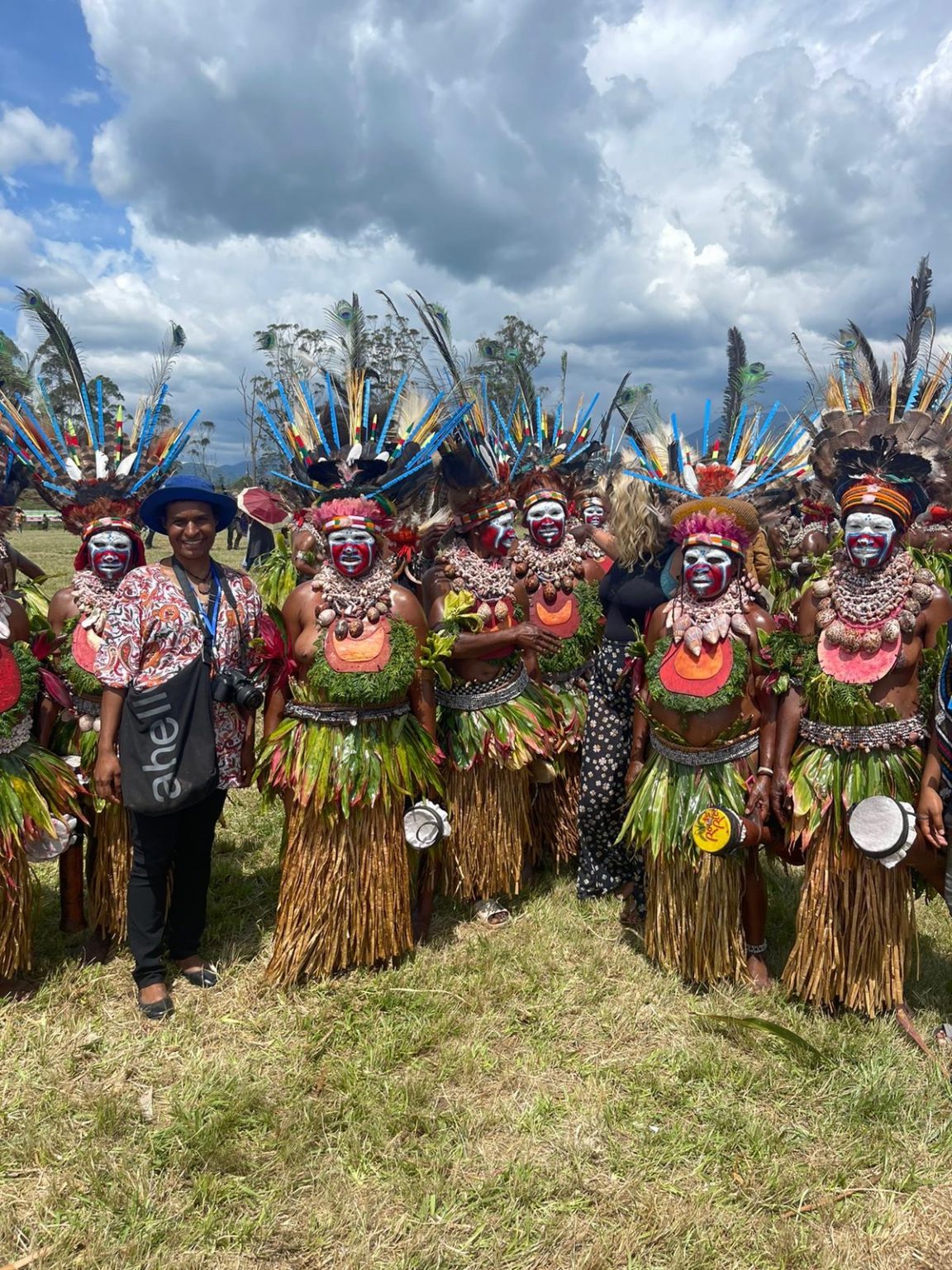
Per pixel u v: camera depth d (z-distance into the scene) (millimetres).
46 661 3953
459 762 4176
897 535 3252
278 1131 2865
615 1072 3170
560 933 4184
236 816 5664
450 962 3908
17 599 3824
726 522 3504
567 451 5020
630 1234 2484
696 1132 2885
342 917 3697
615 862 4500
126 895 3793
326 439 4043
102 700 3555
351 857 3688
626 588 4289
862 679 3291
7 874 3453
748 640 3504
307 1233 2500
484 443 4352
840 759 3385
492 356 5215
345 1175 2703
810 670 3396
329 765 3607
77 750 3920
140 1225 2512
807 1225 2543
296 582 6242
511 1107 2996
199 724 3363
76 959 3877
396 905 3789
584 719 4781
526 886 4734
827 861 3412
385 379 4215
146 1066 3215
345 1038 3373
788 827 3516
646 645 3811
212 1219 2518
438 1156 2768
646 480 4254
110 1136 2854
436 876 4316
